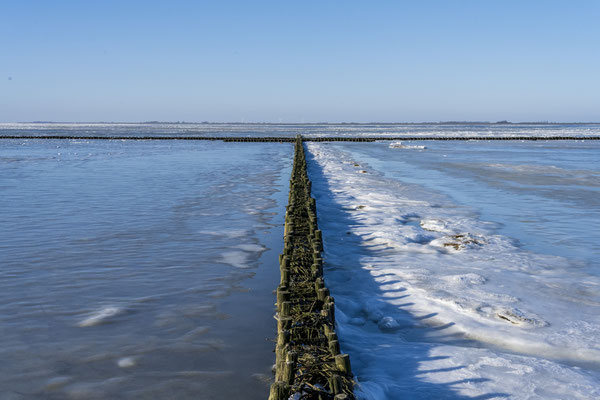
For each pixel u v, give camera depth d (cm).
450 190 1903
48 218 1303
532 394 457
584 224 1280
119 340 595
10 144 5741
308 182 1633
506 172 2606
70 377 510
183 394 483
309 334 520
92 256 948
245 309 698
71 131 12900
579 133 10850
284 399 382
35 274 834
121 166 2855
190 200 1620
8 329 620
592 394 454
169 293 757
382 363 530
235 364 543
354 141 7012
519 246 1048
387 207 1505
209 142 6725
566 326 623
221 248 1022
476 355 541
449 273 846
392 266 892
